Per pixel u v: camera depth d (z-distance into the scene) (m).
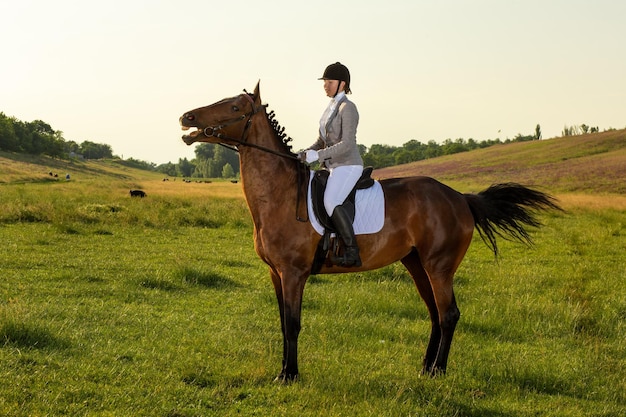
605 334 7.32
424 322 7.72
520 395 5.36
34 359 5.51
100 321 7.10
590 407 5.15
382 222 5.60
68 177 54.25
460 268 11.98
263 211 5.43
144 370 5.52
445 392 5.23
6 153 96.94
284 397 5.07
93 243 13.71
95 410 4.62
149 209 20.98
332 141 5.61
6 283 8.90
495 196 6.23
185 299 8.57
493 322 7.55
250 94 5.44
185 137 5.36
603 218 22.98
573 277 10.62
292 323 5.39
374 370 5.89
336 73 5.53
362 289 9.11
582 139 94.62
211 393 5.06
